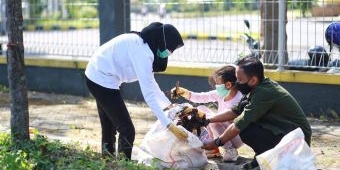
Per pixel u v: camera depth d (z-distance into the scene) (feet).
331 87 40.04
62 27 49.90
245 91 28.32
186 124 29.22
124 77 28.12
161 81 45.50
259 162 26.58
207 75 43.52
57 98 48.29
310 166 26.09
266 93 27.37
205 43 44.50
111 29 46.42
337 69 40.24
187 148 29.17
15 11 29.12
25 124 29.91
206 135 30.14
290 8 42.32
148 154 29.43
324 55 40.63
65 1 49.65
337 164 30.58
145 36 27.58
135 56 27.35
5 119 41.34
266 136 27.81
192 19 45.21
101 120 29.81
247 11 45.91
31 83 51.06
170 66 44.80
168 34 27.50
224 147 30.50
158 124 29.45
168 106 29.27
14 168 27.12
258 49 43.42
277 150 26.30
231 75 29.84
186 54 45.14
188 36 45.21
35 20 51.19
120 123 28.50
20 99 29.73
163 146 29.07
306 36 41.39
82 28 49.14
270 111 27.96
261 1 43.91
